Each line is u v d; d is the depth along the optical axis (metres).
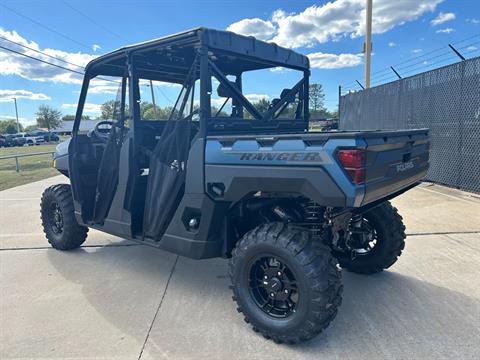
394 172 2.81
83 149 4.38
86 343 2.72
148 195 3.50
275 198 2.98
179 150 3.22
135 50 3.47
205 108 2.99
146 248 4.84
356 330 2.80
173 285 3.68
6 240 5.30
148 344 2.70
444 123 7.73
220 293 3.49
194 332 2.84
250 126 3.59
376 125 10.39
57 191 4.70
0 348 2.69
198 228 3.11
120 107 3.72
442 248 4.38
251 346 2.65
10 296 3.50
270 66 3.79
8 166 17.61
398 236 3.57
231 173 2.82
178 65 3.73
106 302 3.34
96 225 4.16
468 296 3.27
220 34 3.08
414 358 2.47
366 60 11.57
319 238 2.67
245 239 2.80
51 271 4.11
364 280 3.66
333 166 2.36
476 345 2.58
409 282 3.57
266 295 2.87
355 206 2.35
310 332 2.54
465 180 7.29
